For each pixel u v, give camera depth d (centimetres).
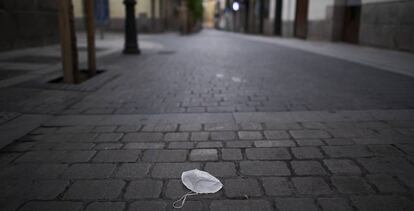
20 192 225
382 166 261
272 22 2659
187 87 549
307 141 312
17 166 264
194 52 1127
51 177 246
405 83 581
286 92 514
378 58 927
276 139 318
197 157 279
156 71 708
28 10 1047
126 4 1012
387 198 215
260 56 1018
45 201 214
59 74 626
